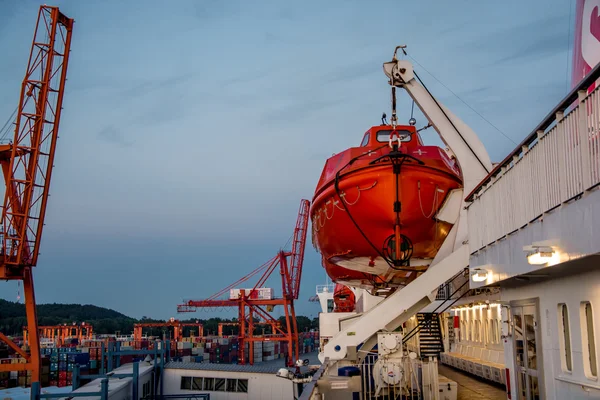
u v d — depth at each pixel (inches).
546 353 351.3
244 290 4040.4
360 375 542.3
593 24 355.6
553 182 279.0
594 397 282.7
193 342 4638.3
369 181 669.9
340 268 1041.5
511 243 357.4
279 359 5787.4
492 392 598.9
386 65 652.1
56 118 2004.2
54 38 2005.4
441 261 630.5
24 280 1947.6
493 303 721.6
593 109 229.0
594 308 282.0
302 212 4082.2
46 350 3398.1
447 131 637.9
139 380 1259.2
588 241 235.5
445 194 678.5
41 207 1958.7
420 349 1069.1
